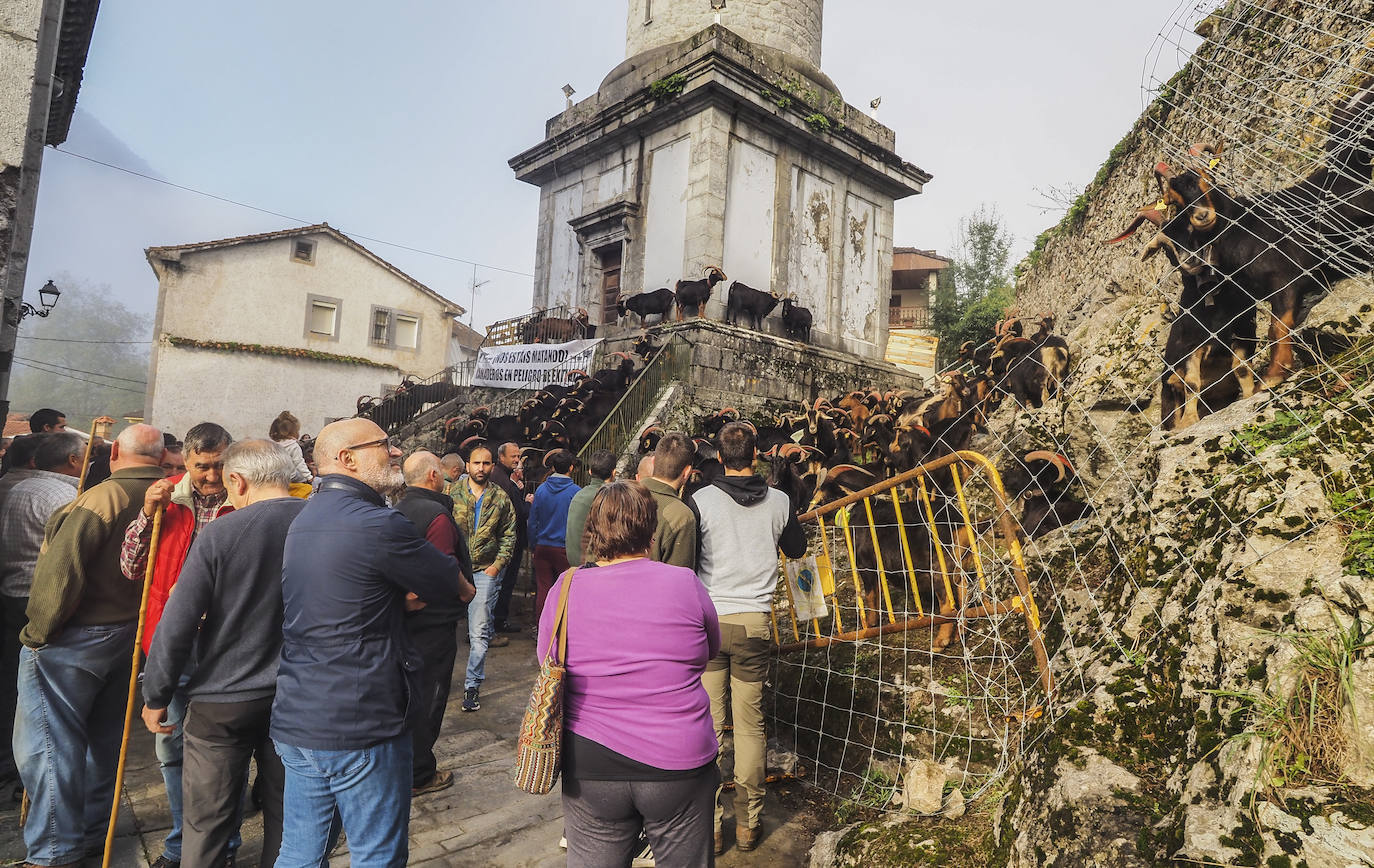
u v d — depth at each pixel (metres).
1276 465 2.29
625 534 2.12
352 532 2.21
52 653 2.73
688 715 2.01
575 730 2.00
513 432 11.42
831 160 17.20
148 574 2.75
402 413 17.41
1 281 3.70
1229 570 2.12
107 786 3.02
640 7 18.61
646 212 15.91
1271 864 1.50
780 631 4.69
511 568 6.82
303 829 2.16
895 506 3.76
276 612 2.42
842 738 3.75
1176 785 1.89
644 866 2.92
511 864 3.00
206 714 2.38
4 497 3.37
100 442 5.65
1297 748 1.64
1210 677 2.00
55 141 11.91
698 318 13.56
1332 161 2.70
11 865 2.78
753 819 3.14
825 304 17.14
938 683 3.56
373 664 2.19
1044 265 12.96
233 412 22.86
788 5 17.86
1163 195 3.34
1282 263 2.95
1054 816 2.02
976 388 4.89
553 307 18.19
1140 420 4.68
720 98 14.84
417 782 3.61
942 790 2.89
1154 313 5.75
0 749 3.48
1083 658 2.58
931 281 30.20
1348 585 1.76
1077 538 3.83
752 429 3.42
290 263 24.81
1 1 3.70
